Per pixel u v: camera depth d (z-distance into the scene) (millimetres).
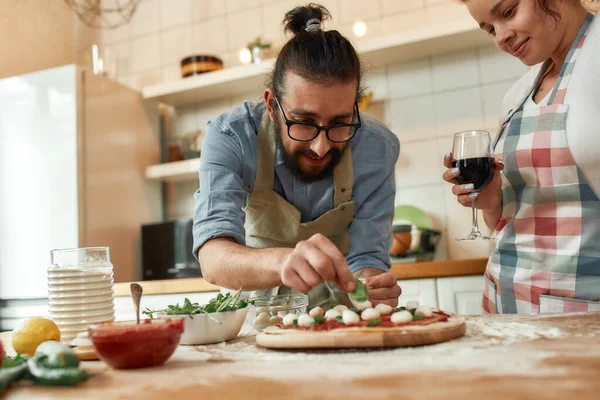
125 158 2928
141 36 3400
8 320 2680
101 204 2729
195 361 842
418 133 2668
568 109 1273
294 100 1149
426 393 579
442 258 2564
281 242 1503
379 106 2746
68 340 1062
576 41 1283
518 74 2520
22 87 2725
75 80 2641
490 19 1257
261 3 3094
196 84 2895
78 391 670
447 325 903
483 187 1288
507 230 1411
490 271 1482
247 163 1396
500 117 1564
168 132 3250
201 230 1225
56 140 2639
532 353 744
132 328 794
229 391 632
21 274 2633
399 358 769
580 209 1271
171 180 3148
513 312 1385
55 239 2602
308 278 916
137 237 2963
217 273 1115
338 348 875
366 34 2834
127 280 2865
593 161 1223
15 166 2697
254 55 2846
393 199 1538
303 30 1319
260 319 1133
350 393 593
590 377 606
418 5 2736
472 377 632
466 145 1258
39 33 3223
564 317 1050
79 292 1072
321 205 1458
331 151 1257
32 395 662
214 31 3213
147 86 3273
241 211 1310
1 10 3004
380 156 1485
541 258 1325
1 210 2705
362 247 1445
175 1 3328
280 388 632
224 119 1399
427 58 2678
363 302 1060
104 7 3465
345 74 1137
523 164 1356
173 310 1032
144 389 666
